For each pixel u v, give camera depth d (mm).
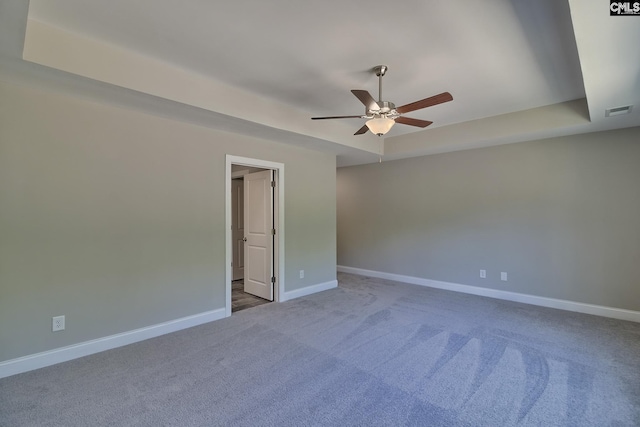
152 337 3184
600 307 3838
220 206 3775
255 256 4879
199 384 2314
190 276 3508
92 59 2352
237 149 3936
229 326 3492
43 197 2592
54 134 2641
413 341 3059
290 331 3332
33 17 2066
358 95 2457
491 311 3982
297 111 3865
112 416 1954
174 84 2781
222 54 2539
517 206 4449
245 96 3318
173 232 3373
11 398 2135
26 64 2141
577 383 2309
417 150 4945
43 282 2592
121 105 2916
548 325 3477
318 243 5055
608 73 2270
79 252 2770
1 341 2414
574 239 4020
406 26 2135
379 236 6059
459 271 5020
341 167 6691
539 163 4258
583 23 1685
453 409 2023
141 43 2393
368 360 2678
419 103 2477
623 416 1944
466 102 3607
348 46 2398
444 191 5172
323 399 2133
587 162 3922
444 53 2492
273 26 2146
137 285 3105
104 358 2729
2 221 2420
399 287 5297
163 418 1937
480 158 4781
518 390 2229
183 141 3447
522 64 2676
